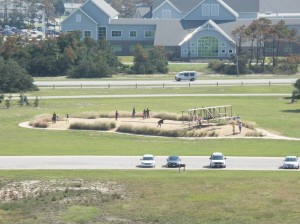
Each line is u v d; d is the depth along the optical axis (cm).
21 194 19812
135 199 19375
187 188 19950
